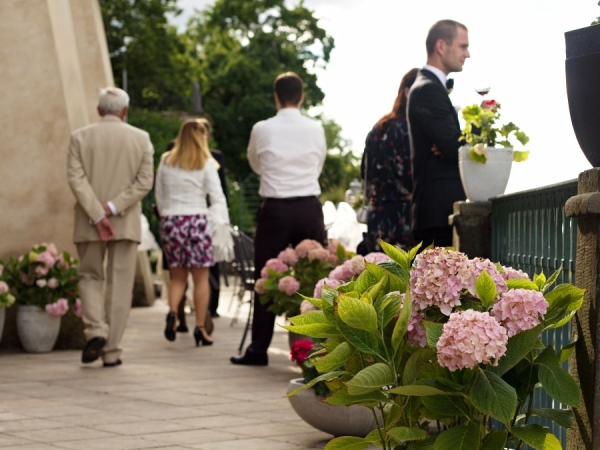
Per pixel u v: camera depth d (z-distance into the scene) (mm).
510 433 2480
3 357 7590
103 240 6941
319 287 4453
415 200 5156
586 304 2535
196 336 8383
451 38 5195
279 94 7082
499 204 4289
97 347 6824
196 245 8297
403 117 5902
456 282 2451
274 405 5242
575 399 2334
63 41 8844
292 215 6930
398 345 2422
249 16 40781
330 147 53156
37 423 4629
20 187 8273
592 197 2447
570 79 2598
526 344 2352
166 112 26984
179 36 38375
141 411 5000
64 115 8328
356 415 4215
